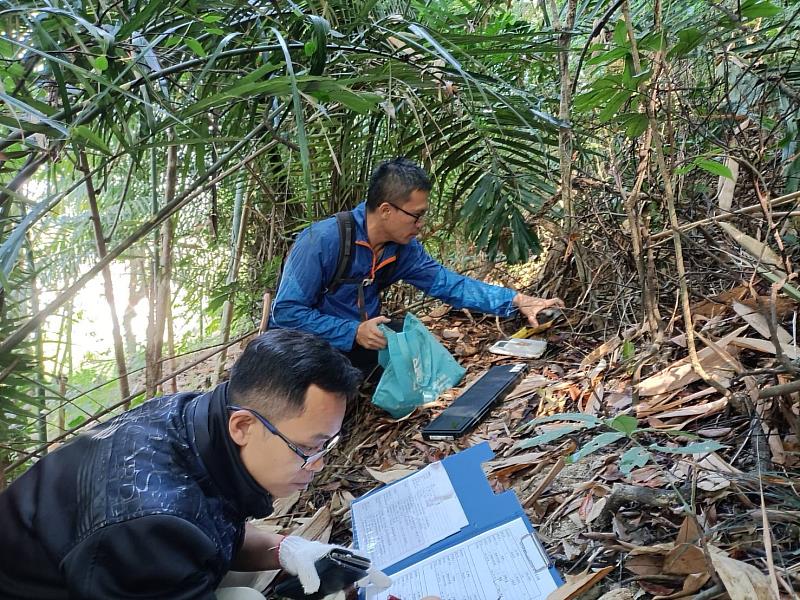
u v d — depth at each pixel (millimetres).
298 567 1201
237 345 4047
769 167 1808
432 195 3252
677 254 1271
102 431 1046
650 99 1412
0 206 1306
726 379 1467
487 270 2930
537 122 2436
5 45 1176
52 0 1206
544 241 3119
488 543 1253
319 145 2422
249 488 1021
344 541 1648
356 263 2205
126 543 878
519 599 1109
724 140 1881
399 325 2348
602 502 1317
